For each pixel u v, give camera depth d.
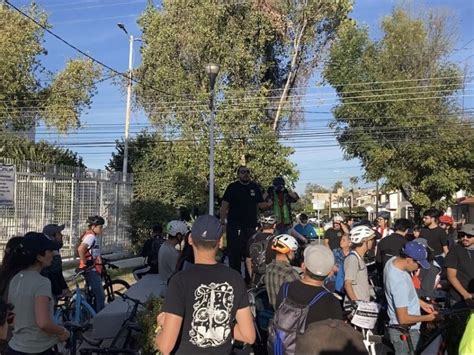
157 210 23.66
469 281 8.02
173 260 9.29
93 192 21.89
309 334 2.58
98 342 7.22
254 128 30.16
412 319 6.18
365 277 7.22
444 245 11.38
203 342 3.79
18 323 4.43
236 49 30.22
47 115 29.22
